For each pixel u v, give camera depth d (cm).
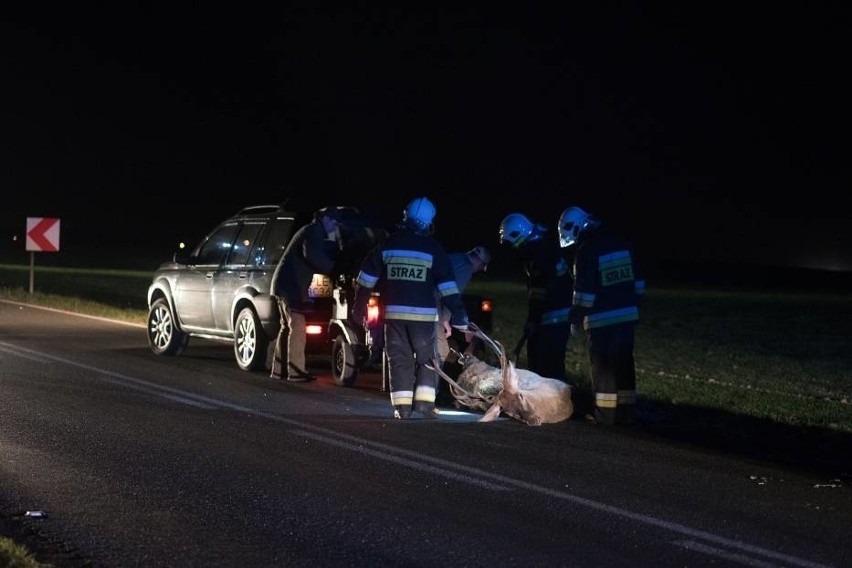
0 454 965
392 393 1215
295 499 841
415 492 872
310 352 1546
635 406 1370
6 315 2314
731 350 2262
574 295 1223
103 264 4831
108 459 959
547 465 987
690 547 744
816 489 930
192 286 1684
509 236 1384
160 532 747
